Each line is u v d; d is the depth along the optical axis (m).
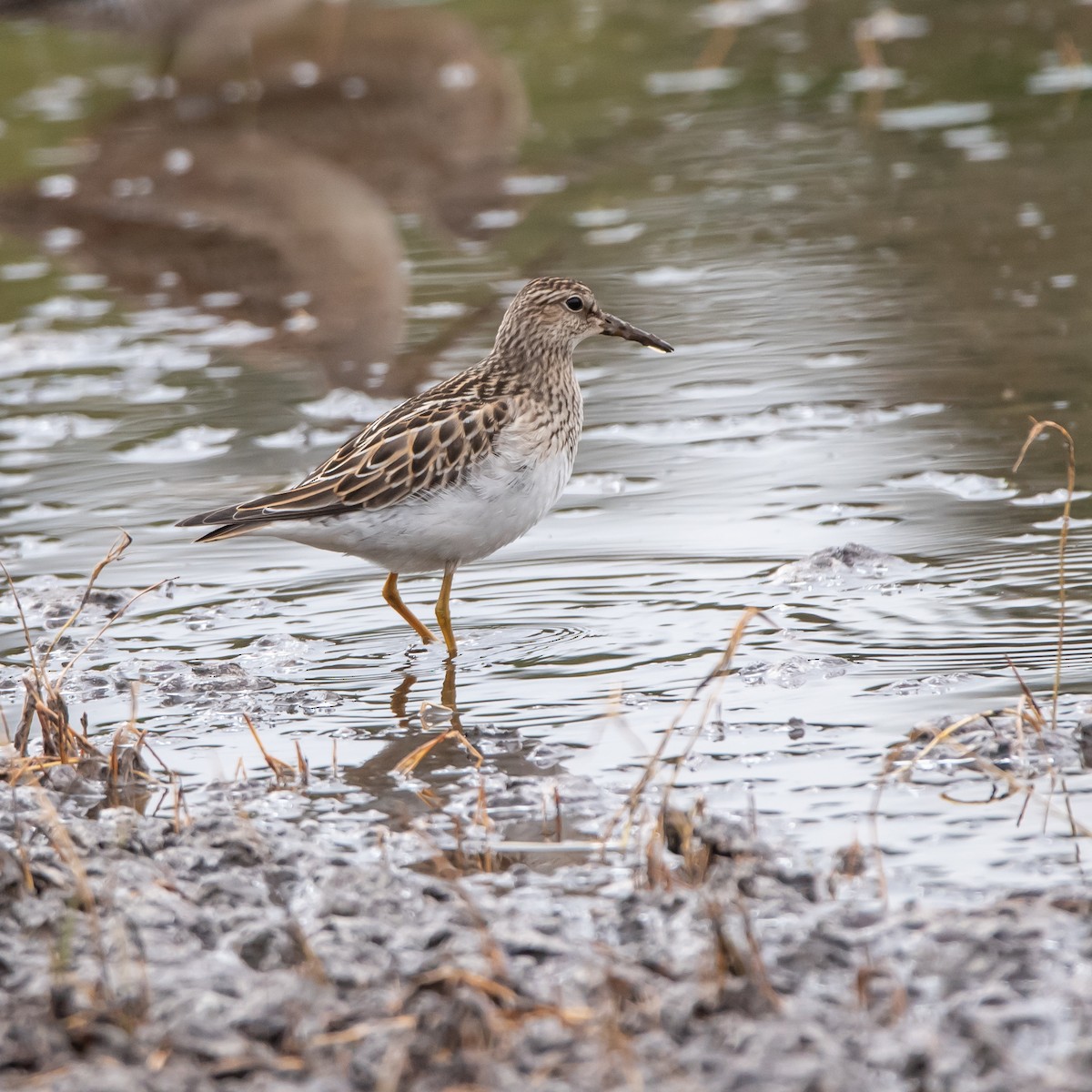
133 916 7.09
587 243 19.56
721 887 7.04
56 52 30.94
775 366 15.40
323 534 10.20
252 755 9.18
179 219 21.50
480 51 28.16
